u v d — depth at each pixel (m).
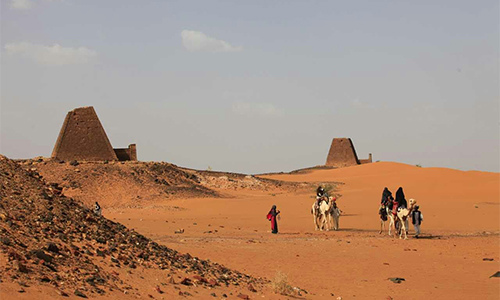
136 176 65.25
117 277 12.54
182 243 25.97
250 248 24.83
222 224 39.47
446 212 47.88
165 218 45.09
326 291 15.95
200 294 12.92
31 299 9.53
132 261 14.18
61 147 70.12
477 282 17.77
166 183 65.25
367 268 20.27
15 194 15.21
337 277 18.36
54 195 16.44
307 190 74.75
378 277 18.50
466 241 28.95
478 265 21.16
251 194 68.00
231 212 50.16
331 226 38.19
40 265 11.43
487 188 68.62
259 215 47.56
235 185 72.38
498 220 42.28
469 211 48.50
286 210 51.12
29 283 10.29
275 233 32.94
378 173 105.06
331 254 23.66
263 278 17.23
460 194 65.38
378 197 62.56
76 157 70.50
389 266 20.77
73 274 11.62
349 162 144.25
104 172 65.00
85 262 12.70
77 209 16.33
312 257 22.64
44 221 14.16
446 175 80.75
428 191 69.25
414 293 15.91
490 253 24.45
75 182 61.28
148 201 57.56
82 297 10.48
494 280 18.06
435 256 23.47
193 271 15.12
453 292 16.08
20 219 13.61
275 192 70.94
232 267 19.22
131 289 12.00
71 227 14.64
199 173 80.06
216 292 13.48
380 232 32.78
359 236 31.45
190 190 64.06
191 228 35.69
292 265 20.39
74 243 13.73
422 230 36.31
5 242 11.84
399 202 30.78
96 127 71.88
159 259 15.28
